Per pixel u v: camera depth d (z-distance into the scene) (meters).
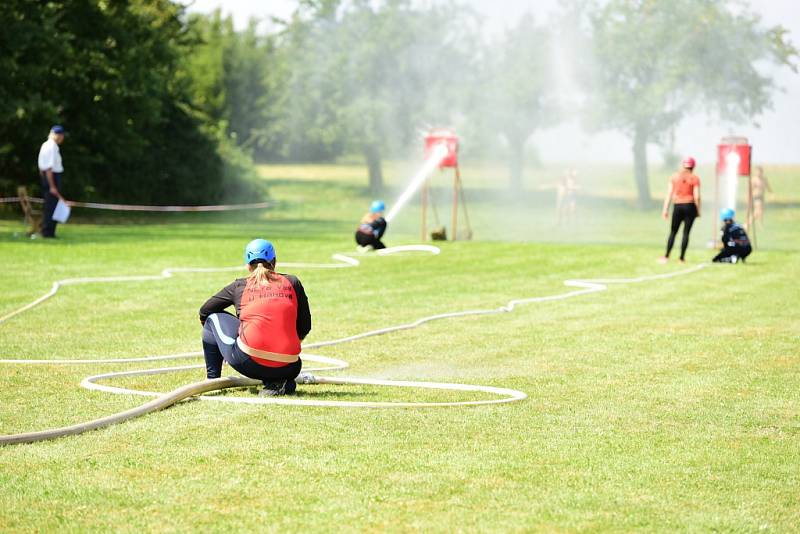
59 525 5.14
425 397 8.21
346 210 52.72
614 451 6.61
